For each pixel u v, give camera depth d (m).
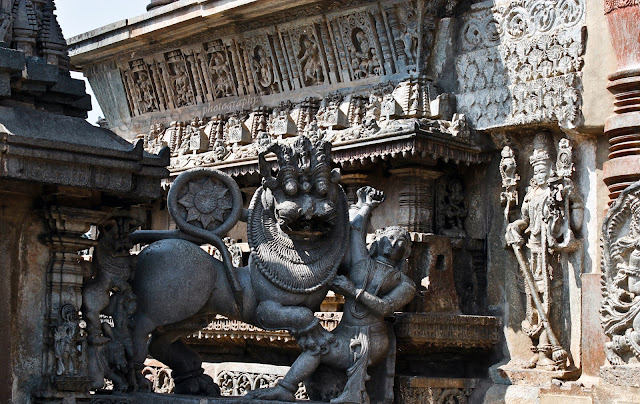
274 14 8.72
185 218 6.96
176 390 7.32
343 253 6.98
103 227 6.41
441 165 8.04
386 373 7.13
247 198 9.35
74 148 5.66
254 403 6.55
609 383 6.81
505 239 7.84
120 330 6.50
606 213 6.91
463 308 8.05
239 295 6.88
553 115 7.44
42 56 6.18
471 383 7.78
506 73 7.80
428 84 8.06
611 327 6.87
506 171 7.84
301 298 6.89
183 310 6.74
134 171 5.97
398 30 8.12
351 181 8.19
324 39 8.56
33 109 5.94
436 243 7.84
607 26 7.21
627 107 7.04
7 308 5.79
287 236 6.94
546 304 7.51
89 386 5.99
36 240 5.96
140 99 10.48
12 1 6.05
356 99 8.36
